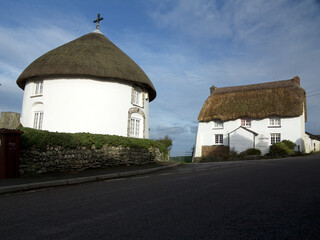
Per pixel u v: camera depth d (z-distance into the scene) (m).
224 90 35.09
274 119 29.58
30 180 7.85
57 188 7.21
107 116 15.27
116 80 15.82
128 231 3.47
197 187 6.64
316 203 4.79
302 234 3.31
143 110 17.80
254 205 4.72
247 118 31.02
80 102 14.84
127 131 16.05
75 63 14.73
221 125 32.56
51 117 14.76
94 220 3.97
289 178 7.78
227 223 3.76
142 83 16.70
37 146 9.20
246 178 8.06
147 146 15.22
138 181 8.25
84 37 18.00
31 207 4.89
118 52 17.42
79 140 10.84
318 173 8.78
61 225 3.76
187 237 3.24
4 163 8.25
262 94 30.86
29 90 15.78
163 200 5.21
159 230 3.49
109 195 5.86
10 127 13.75
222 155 30.59
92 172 10.23
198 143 33.22
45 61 15.19
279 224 3.69
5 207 4.93
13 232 3.50
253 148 28.94
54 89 14.93
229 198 5.30
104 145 12.20
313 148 39.34
